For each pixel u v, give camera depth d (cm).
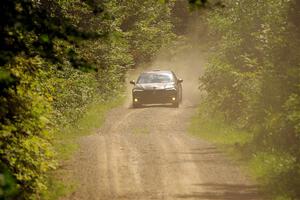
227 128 5578
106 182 3359
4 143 2109
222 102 5888
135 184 3312
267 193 3055
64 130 5147
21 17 1527
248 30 5656
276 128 3709
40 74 2312
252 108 4219
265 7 5450
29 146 2267
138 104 7906
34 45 1612
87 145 4734
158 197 2994
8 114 2028
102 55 8056
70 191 3108
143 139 5134
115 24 7338
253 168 3697
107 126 6094
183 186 3259
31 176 2402
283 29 3825
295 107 3259
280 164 3438
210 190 3156
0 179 1096
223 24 5791
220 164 3912
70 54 1630
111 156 4228
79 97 5753
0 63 1580
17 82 1802
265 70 3906
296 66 3662
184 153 4369
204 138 5216
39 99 2355
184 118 6706
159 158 4150
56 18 1596
